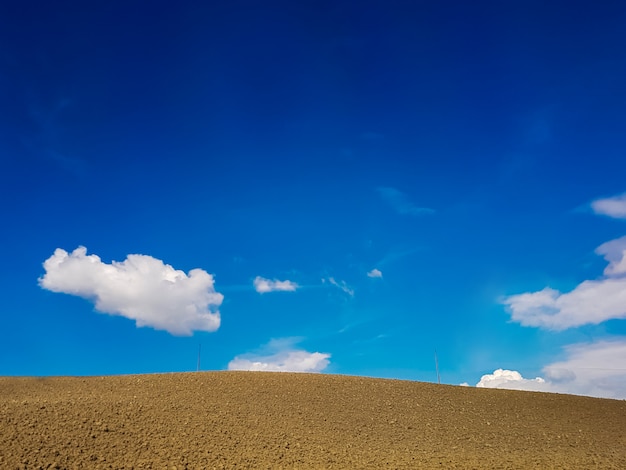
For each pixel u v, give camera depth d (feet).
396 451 77.92
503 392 128.67
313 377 123.75
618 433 102.37
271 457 68.33
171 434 71.15
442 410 108.06
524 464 74.84
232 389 107.34
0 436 60.90
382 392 116.78
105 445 63.57
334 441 79.87
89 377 115.65
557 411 115.55
